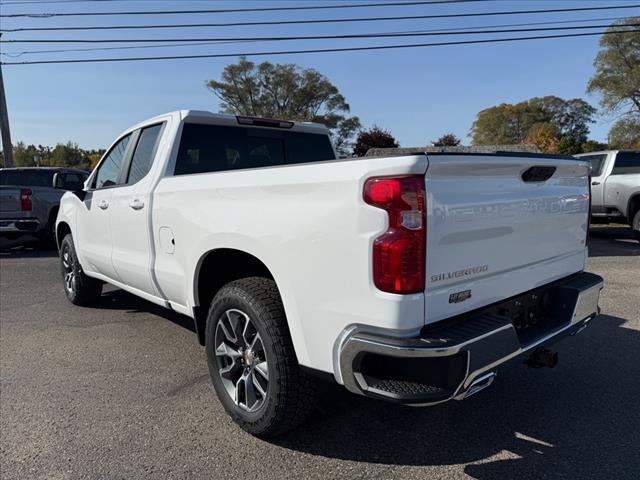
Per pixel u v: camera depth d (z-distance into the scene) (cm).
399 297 209
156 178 373
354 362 222
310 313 241
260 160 441
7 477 256
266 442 286
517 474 253
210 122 404
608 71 4059
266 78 6025
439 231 217
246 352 291
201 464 266
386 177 210
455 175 223
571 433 291
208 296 335
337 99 6131
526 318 285
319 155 487
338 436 291
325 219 230
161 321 525
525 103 7125
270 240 257
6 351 439
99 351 437
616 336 453
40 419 316
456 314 231
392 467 261
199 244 310
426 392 211
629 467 256
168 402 339
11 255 1042
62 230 595
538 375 372
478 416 313
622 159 1062
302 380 264
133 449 281
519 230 266
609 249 966
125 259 413
